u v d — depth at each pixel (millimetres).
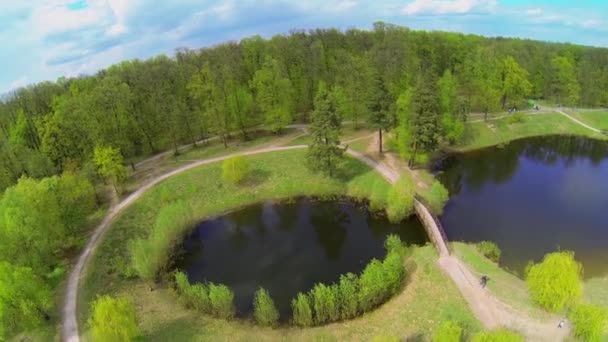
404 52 96062
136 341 37344
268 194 66000
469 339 33000
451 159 76812
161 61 100562
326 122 61406
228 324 39594
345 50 107500
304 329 38156
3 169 61406
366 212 60344
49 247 48000
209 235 57906
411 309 38562
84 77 93688
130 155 74562
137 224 59250
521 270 45094
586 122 89625
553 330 33469
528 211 58219
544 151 80625
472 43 114562
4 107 80312
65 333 39406
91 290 45750
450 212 58625
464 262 44344
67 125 65438
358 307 39156
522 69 90562
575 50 110875
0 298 36656
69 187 54125
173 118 76875
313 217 60688
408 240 52844
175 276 45375
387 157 72375
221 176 70062
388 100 68062
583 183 66875
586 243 49750
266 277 47875
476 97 87500
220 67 87812
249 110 84188
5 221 43656
